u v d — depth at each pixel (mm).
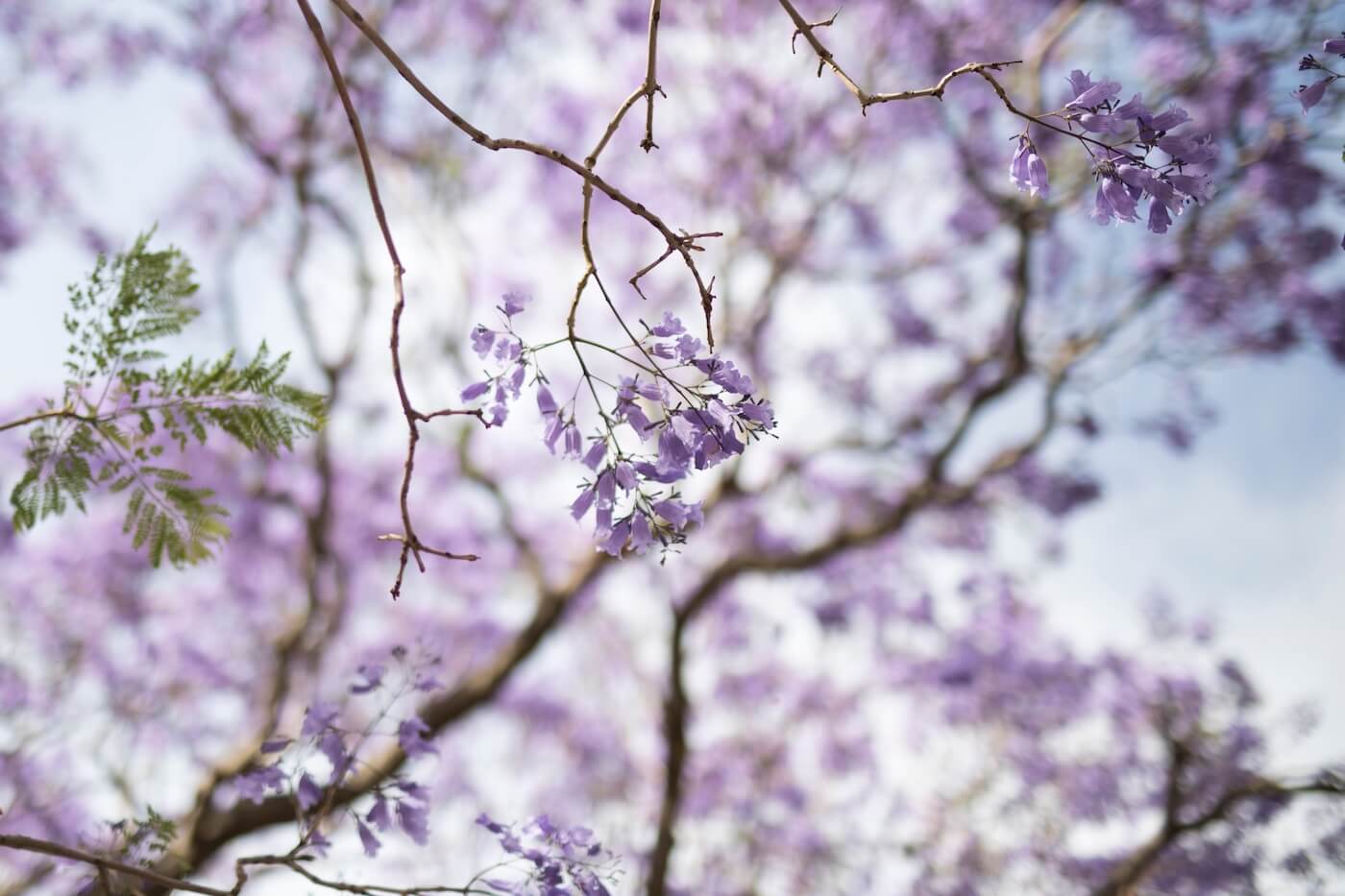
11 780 8133
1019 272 9883
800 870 11484
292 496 10141
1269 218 9227
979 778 11555
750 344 11094
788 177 10797
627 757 11922
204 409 1996
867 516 10867
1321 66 1987
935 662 11766
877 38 10102
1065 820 11227
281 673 9000
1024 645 11820
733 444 1871
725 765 11898
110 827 2287
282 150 10328
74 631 9422
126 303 1951
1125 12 8844
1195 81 8648
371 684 2322
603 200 10906
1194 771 9891
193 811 7523
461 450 10469
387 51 1733
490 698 9266
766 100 10555
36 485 1935
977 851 11352
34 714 8586
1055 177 9164
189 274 2008
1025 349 10141
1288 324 9914
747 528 10953
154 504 1989
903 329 11086
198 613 10094
